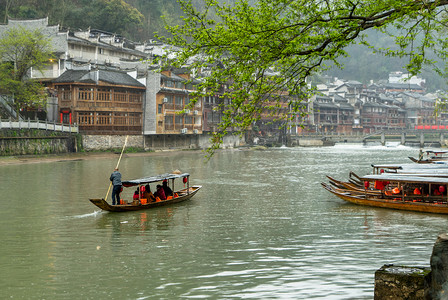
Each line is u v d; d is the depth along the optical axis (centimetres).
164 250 1508
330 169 4547
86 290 1138
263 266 1318
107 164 4934
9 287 1163
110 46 7619
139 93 6662
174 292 1119
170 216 2098
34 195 2720
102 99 6138
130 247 1548
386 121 13288
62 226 1889
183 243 1599
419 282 688
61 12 8881
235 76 991
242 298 1071
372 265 1316
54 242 1623
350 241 1614
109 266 1332
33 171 4100
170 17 11262
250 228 1839
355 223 1928
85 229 1834
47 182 3331
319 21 911
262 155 6875
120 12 9450
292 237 1678
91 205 2391
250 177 3806
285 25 923
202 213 2173
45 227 1867
